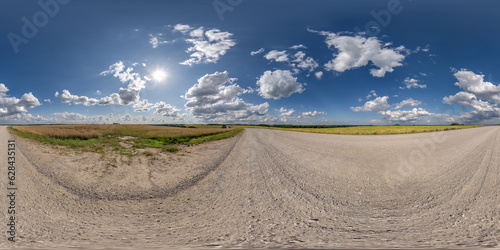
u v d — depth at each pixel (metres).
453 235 2.54
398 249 2.17
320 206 3.62
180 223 3.04
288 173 6.09
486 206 3.45
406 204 3.67
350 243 2.33
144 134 23.08
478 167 6.41
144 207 3.75
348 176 5.75
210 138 20.89
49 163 7.36
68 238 2.59
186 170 6.84
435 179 5.28
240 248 2.24
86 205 3.83
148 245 2.36
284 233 2.63
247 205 3.69
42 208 3.61
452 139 16.91
